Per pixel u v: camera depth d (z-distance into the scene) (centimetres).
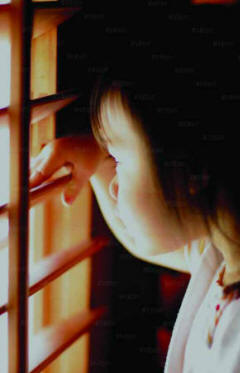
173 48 73
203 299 83
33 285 65
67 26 75
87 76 81
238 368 69
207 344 76
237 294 74
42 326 90
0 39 59
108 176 85
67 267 74
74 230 87
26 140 54
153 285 109
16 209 55
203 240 88
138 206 71
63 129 81
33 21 59
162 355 102
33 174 73
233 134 67
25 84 54
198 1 89
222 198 69
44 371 90
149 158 67
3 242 61
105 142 71
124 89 66
